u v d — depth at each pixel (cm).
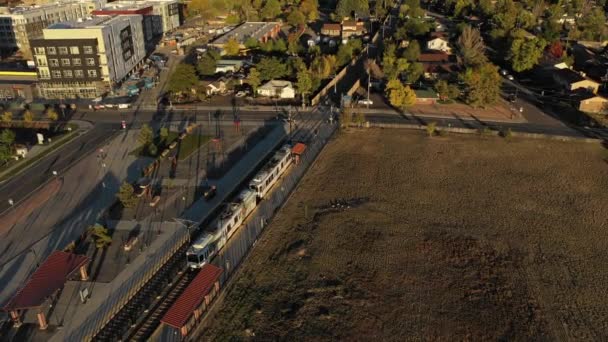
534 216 7506
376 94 13012
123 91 13162
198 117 11431
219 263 6341
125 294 5775
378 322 5388
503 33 17550
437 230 7094
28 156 9331
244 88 13400
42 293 5316
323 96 12756
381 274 6144
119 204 7638
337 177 8650
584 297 5816
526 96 12850
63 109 11856
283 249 6625
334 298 5722
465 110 11850
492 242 6831
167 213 7419
